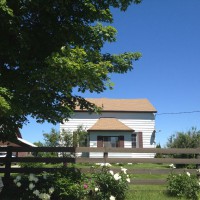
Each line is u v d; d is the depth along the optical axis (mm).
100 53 10492
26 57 8953
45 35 9320
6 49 8508
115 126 30719
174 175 10422
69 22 9406
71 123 32062
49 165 18625
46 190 8969
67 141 28469
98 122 31344
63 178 9133
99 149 11219
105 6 10094
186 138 24906
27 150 10945
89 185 9289
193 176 10508
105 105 33625
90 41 10078
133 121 33000
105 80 9523
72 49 8648
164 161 11406
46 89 9211
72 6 9492
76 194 9008
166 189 10734
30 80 8914
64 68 8250
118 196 9438
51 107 10195
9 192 9547
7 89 7820
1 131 10766
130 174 11219
